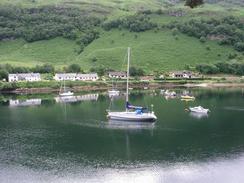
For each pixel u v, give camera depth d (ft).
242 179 211.61
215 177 214.48
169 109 451.12
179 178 213.25
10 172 223.10
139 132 322.55
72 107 475.72
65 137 305.94
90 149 269.44
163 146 277.23
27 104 511.40
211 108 458.09
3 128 341.82
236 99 553.23
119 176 215.92
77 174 219.00
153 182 208.13
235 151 263.08
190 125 351.67
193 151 263.49
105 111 438.40
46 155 255.09
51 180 210.38
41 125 355.15
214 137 304.09
